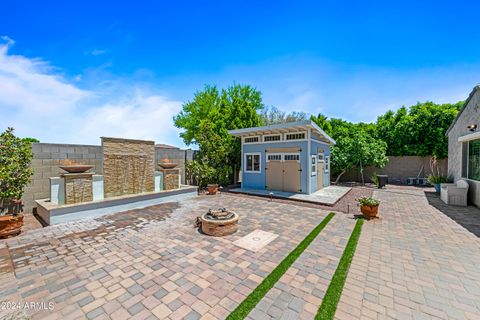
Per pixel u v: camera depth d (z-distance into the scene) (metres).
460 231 5.31
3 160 5.55
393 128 16.69
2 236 4.73
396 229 5.46
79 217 6.30
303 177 10.37
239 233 5.14
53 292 2.85
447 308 2.53
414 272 3.36
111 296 2.76
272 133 11.45
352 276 3.24
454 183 10.22
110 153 7.62
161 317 2.38
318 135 11.77
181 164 11.99
